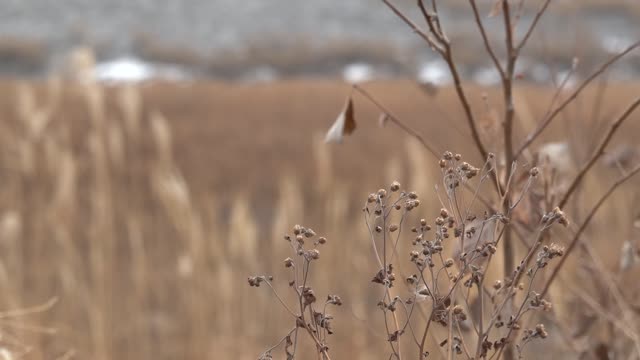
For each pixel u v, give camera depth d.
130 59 88.56
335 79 81.69
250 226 25.19
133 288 30.70
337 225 28.86
